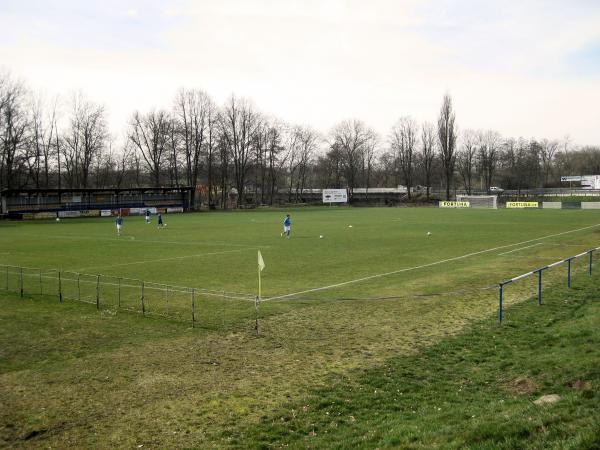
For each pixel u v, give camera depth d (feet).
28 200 276.41
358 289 81.51
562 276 88.33
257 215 298.35
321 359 50.55
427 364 48.49
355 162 474.49
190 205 358.43
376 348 53.47
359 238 158.51
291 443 34.53
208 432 36.35
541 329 57.62
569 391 39.06
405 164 486.79
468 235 164.45
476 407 37.91
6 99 287.69
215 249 134.31
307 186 571.69
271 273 96.94
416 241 148.36
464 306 69.77
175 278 92.73
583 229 181.57
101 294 79.25
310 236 166.61
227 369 48.16
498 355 49.90
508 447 30.22
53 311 69.31
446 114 421.59
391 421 36.65
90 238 166.50
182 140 377.30
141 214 320.50
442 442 32.09
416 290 80.28
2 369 48.49
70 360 50.80
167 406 40.55
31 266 107.65
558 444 29.58
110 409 40.14
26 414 39.42
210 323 62.95
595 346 48.24
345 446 33.22
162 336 58.18
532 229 183.83
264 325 61.87
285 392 42.88
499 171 537.65
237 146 398.01
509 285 82.33
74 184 364.99
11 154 293.84
